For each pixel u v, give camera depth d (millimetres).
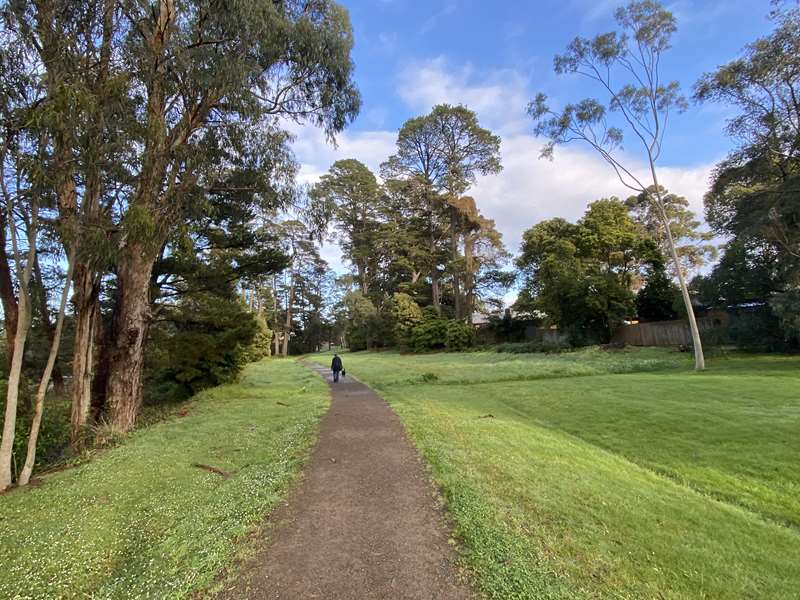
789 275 17875
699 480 5730
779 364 15594
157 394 16203
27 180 6059
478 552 3395
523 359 24000
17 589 3271
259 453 6719
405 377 17906
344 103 10867
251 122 9852
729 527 4184
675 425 8211
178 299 15391
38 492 5480
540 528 3863
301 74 10250
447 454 6105
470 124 39281
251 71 8656
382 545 3574
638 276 31766
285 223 16516
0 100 5859
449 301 46094
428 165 43281
